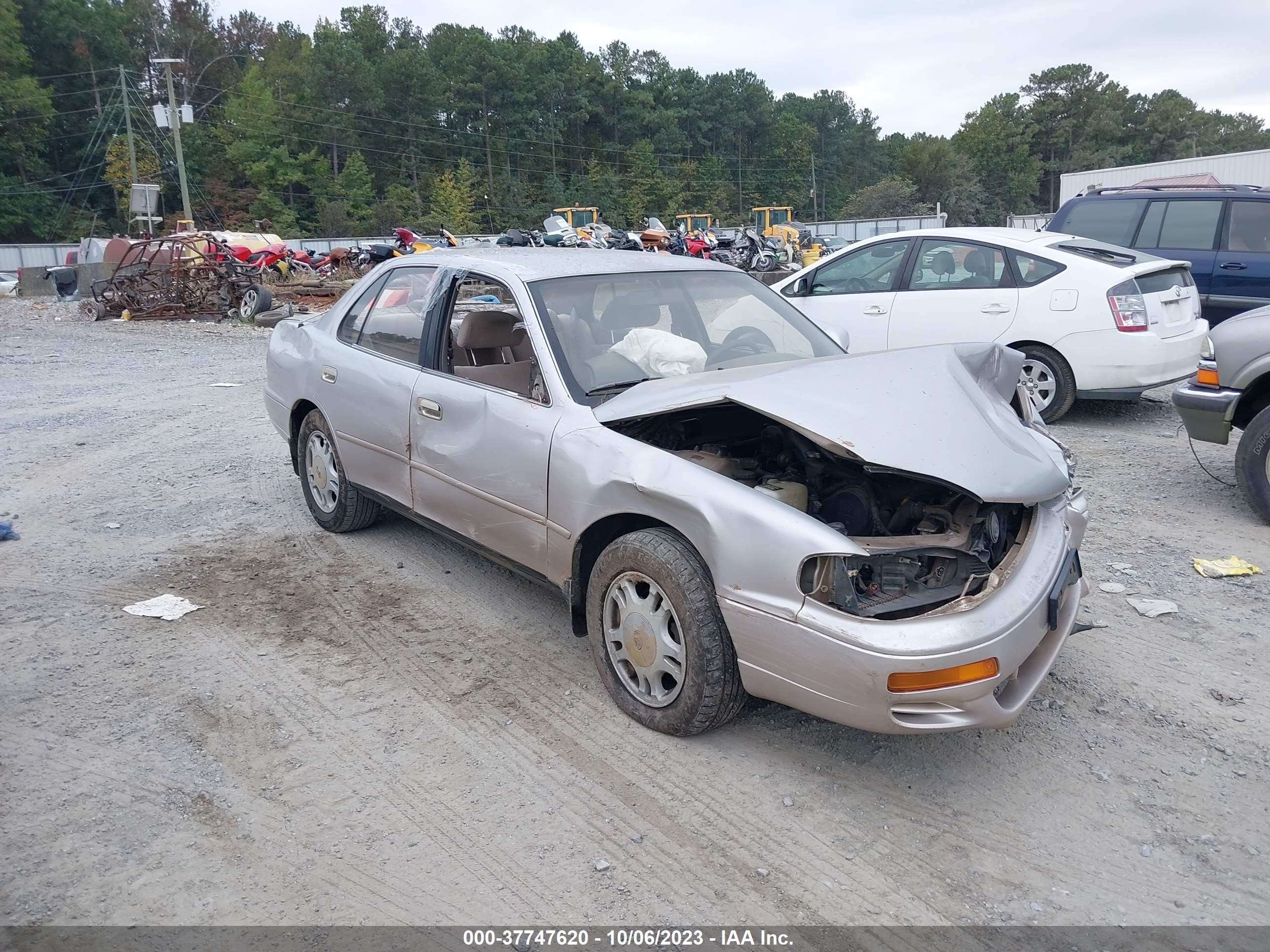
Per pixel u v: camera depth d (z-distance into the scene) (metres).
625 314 4.39
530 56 106.94
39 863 2.92
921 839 3.04
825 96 133.75
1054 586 3.29
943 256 8.60
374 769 3.39
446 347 4.68
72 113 89.69
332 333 5.53
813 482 3.68
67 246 58.81
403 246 27.41
